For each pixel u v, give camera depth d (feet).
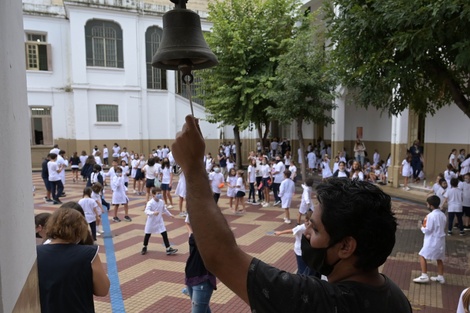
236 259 4.19
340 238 4.28
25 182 5.73
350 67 23.40
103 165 78.43
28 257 5.77
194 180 4.47
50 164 45.14
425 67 21.56
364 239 4.20
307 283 4.12
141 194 54.65
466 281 22.36
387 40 20.45
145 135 85.40
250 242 30.60
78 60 78.89
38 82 78.13
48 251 9.13
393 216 4.49
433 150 55.06
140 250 28.60
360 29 20.56
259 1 57.31
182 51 5.85
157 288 21.47
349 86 24.61
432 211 22.02
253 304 4.05
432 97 24.84
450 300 19.81
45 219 12.44
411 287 21.54
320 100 45.96
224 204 46.75
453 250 28.37
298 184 61.05
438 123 54.13
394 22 18.21
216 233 4.23
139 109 84.53
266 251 28.25
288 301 3.97
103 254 27.66
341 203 4.31
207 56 5.99
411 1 17.24
